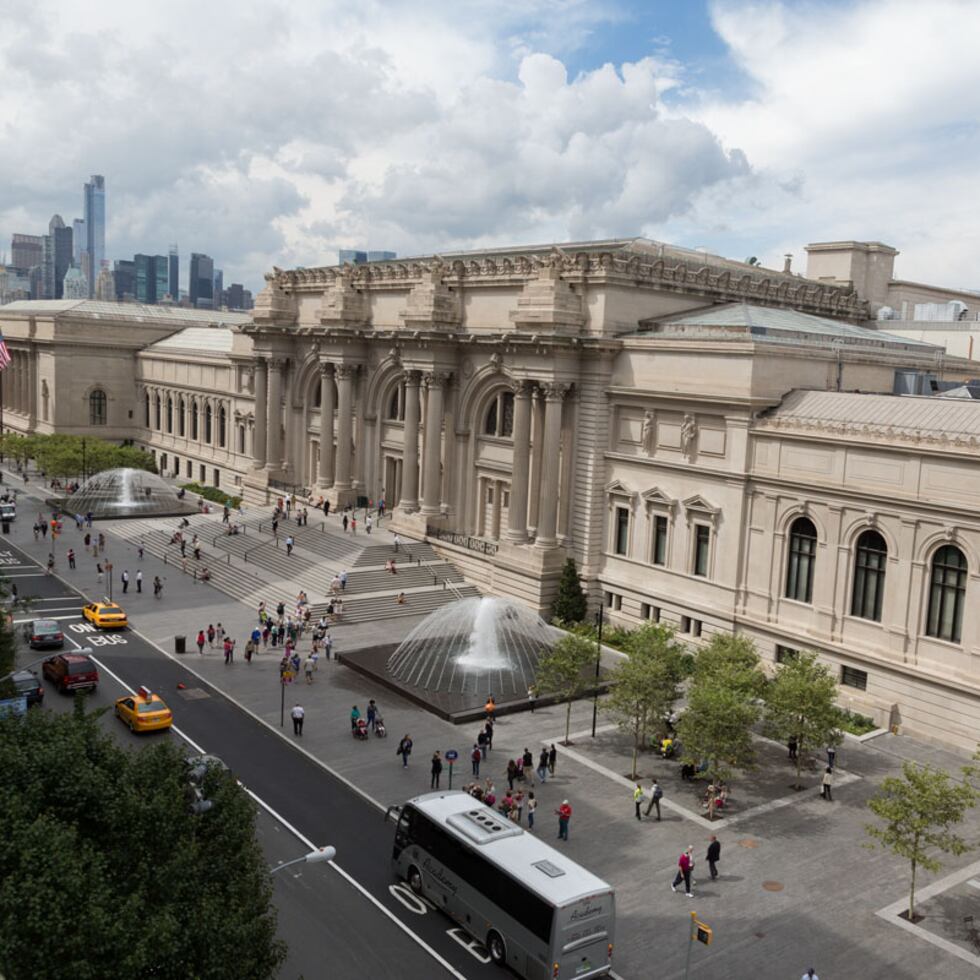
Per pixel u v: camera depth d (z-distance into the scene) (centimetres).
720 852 3878
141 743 4762
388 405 9050
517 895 3073
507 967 3120
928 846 3975
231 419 12044
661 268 7112
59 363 14188
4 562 8456
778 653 5816
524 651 6225
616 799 4366
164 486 11581
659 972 3112
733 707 4141
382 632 6756
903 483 5125
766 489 5838
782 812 4284
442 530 8212
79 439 12650
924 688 5069
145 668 5944
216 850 2538
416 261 9662
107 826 2331
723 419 6091
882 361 6656
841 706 5378
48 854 2075
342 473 9225
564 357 6938
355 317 9100
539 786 4478
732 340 6034
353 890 3569
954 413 5216
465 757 4809
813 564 5644
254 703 5444
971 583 4856
